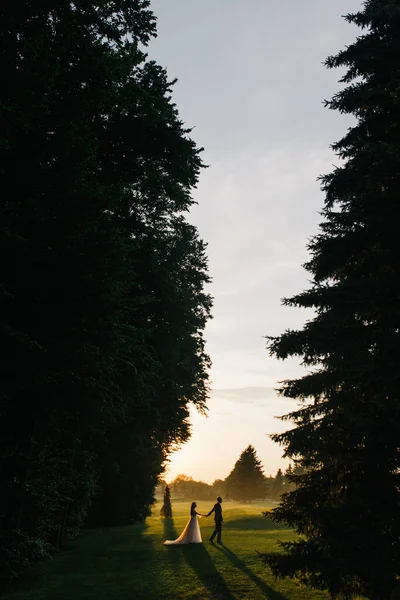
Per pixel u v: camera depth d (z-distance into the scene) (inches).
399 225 413.7
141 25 709.3
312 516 406.3
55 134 470.3
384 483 385.1
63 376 452.4
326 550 365.4
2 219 423.2
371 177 410.6
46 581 531.5
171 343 1002.1
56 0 473.4
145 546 823.7
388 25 486.3
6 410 469.4
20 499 520.1
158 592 457.1
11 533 499.2
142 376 732.7
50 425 545.0
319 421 450.6
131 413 1099.3
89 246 458.6
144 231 855.7
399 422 356.8
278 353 445.1
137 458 1504.7
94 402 499.5
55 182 462.6
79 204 449.1
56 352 433.7
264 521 1435.8
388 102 467.2
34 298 444.5
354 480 408.2
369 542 357.1
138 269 852.0
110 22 679.1
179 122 822.5
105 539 984.3
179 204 965.8
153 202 925.8
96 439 877.8
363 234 435.2
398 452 387.5
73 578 545.6
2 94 418.9
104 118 743.1
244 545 802.8
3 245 413.1
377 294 405.4
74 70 518.9
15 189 459.8
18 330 430.3
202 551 728.3
